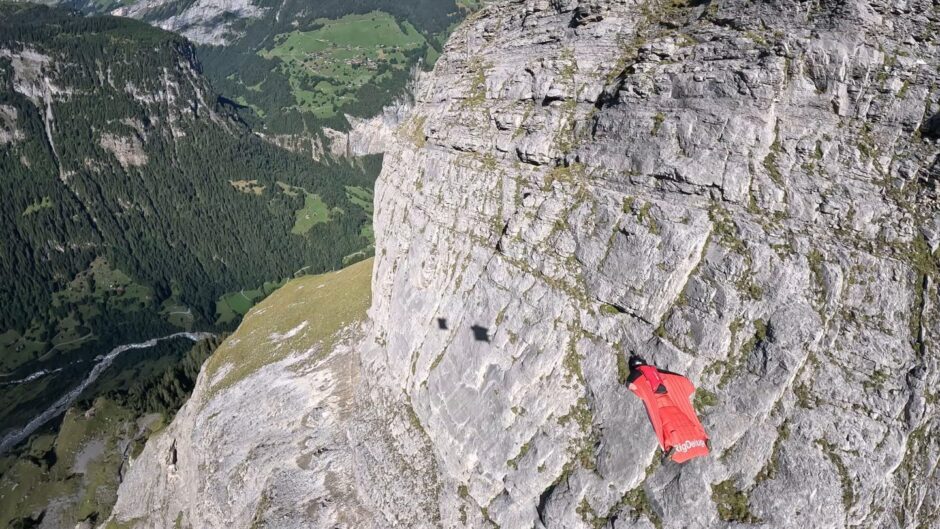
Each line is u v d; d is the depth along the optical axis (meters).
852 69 22.22
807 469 20.41
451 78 39.94
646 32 29.31
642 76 27.31
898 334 20.11
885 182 21.27
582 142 29.61
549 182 30.23
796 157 22.94
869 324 20.56
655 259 25.03
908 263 20.36
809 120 22.92
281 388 50.09
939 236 20.02
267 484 41.19
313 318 59.81
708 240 23.89
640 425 24.16
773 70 23.44
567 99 30.89
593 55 30.67
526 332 29.27
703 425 22.64
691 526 21.88
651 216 25.61
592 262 27.39
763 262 22.52
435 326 35.91
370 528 34.88
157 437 70.12
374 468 37.16
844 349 20.80
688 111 25.41
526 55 34.16
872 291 20.69
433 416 34.22
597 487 24.66
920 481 19.30
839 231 21.64
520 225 30.91
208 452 49.75
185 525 51.66
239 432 48.81
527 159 31.83
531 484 27.16
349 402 44.25
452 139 37.19
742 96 24.09
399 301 40.88
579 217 28.31
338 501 37.62
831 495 19.91
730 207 23.78
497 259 31.73
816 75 22.88
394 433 37.31
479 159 34.69
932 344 19.59
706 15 27.06
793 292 21.88
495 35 37.19
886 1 22.25
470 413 31.33
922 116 20.94
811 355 21.28
